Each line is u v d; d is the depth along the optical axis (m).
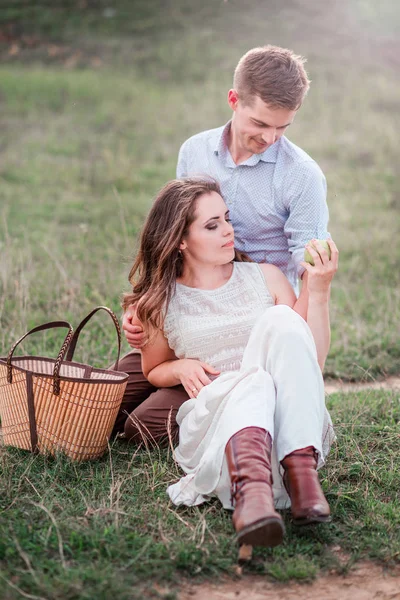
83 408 3.30
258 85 3.30
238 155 3.69
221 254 3.39
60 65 15.85
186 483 3.03
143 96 13.93
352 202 9.27
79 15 18.33
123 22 18.08
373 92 14.24
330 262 3.26
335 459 3.44
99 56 16.30
